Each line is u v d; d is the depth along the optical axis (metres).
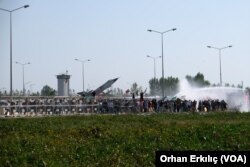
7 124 39.00
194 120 46.03
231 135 31.52
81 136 31.08
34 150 25.72
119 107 73.44
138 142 28.72
